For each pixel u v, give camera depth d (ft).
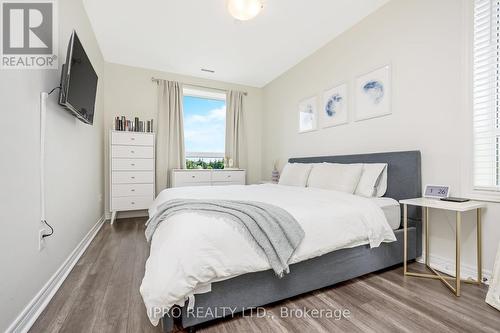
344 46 9.80
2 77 3.65
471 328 4.09
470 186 5.98
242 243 4.17
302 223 4.94
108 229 10.64
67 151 6.52
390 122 7.96
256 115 16.67
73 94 5.85
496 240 5.54
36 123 4.71
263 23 9.30
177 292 3.49
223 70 13.85
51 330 4.04
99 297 5.05
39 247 4.69
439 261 6.64
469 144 6.01
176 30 9.80
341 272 5.51
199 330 4.06
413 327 4.12
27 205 4.28
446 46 6.45
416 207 7.00
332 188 8.18
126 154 11.94
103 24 9.37
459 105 6.20
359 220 5.66
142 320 4.30
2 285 3.50
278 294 4.73
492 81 5.74
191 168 14.75
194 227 4.02
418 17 7.11
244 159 15.96
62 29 6.16
